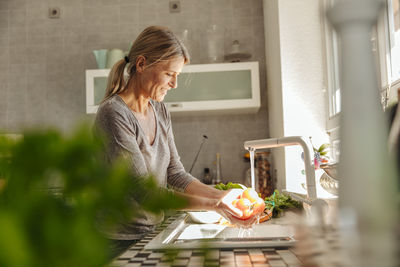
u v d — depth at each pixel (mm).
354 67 256
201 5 3605
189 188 1508
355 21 258
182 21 3605
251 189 1208
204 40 3518
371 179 241
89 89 3219
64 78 3635
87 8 3680
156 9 3637
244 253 708
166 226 1163
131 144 1295
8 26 3697
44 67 3652
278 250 729
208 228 1196
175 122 3541
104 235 243
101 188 236
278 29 2598
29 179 229
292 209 1415
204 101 3180
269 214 1318
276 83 2797
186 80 3203
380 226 238
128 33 3637
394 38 1682
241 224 1151
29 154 229
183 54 1461
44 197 227
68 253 223
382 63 1701
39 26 3686
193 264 505
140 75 1439
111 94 1447
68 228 224
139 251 748
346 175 248
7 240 208
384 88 1646
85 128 243
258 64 3285
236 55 3252
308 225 294
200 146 3506
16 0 3705
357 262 243
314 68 2523
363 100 250
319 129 2494
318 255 282
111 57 3291
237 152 3477
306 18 2549
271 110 3189
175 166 1618
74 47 3656
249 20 3564
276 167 2969
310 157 1098
